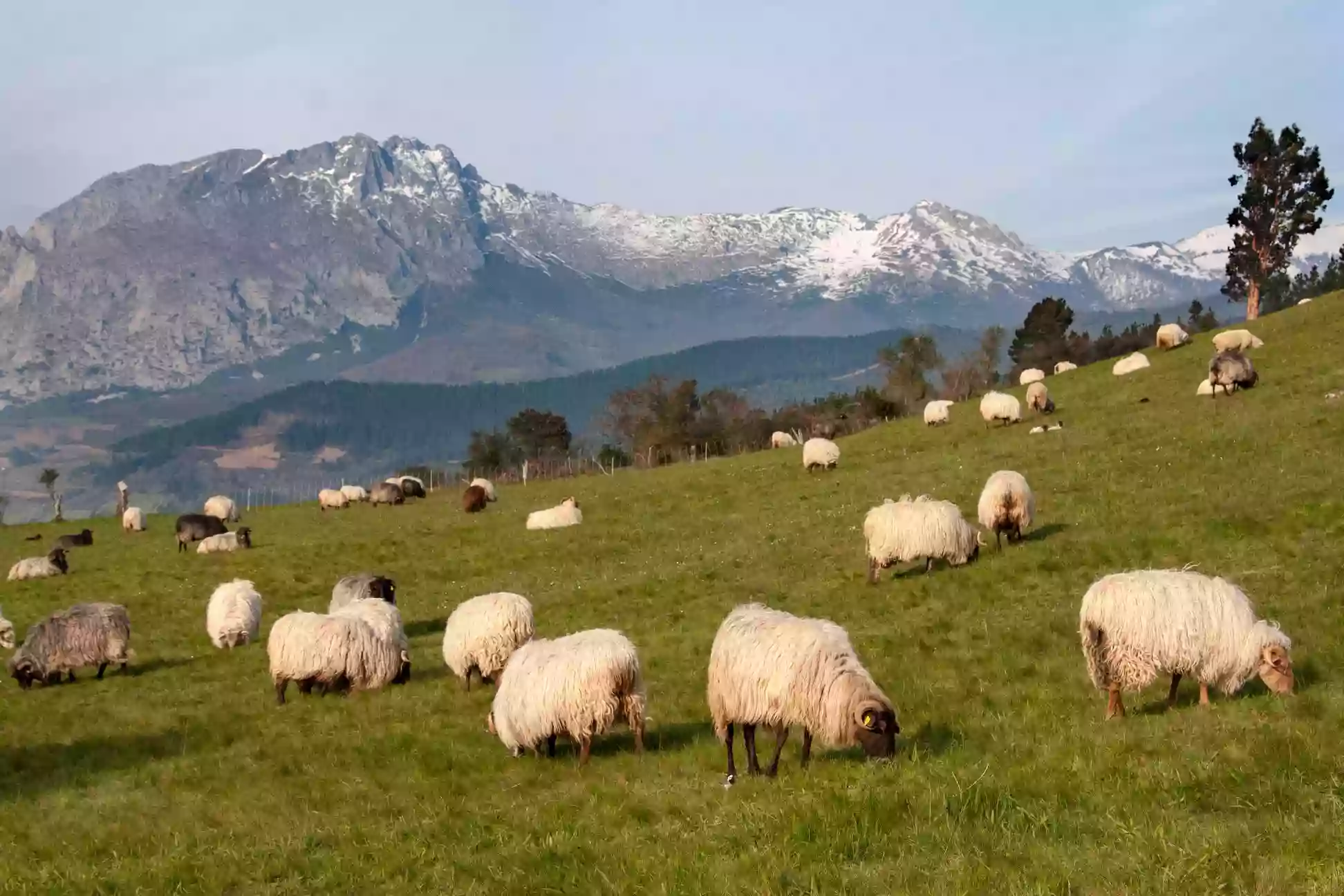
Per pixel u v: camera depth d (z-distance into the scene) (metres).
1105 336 149.75
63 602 38.91
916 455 49.75
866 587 26.16
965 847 9.74
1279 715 12.77
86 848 13.65
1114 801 10.41
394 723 18.92
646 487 55.00
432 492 78.44
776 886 9.34
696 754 14.91
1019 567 24.89
